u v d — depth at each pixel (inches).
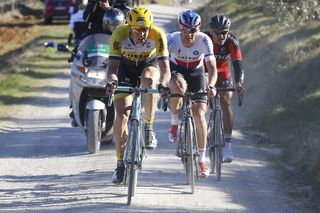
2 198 518.6
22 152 721.0
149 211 473.1
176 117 561.3
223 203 506.6
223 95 610.5
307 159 641.6
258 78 1134.4
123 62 535.8
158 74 529.3
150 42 521.0
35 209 483.2
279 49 1194.0
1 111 999.6
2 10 2979.8
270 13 1675.7
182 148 537.3
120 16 724.7
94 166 637.9
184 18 534.9
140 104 503.5
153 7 2935.5
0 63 1716.3
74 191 538.0
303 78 960.3
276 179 597.3
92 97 703.7
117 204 490.6
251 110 1000.2
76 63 714.2
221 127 590.6
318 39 1138.7
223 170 626.5
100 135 701.3
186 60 557.6
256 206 505.0
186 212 473.7
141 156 508.7
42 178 591.8
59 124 906.1
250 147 747.4
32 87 1243.8
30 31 2422.5
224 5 2201.0
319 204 514.6
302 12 1386.6
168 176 591.8
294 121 806.5
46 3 2600.9
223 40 589.6
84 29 772.0
